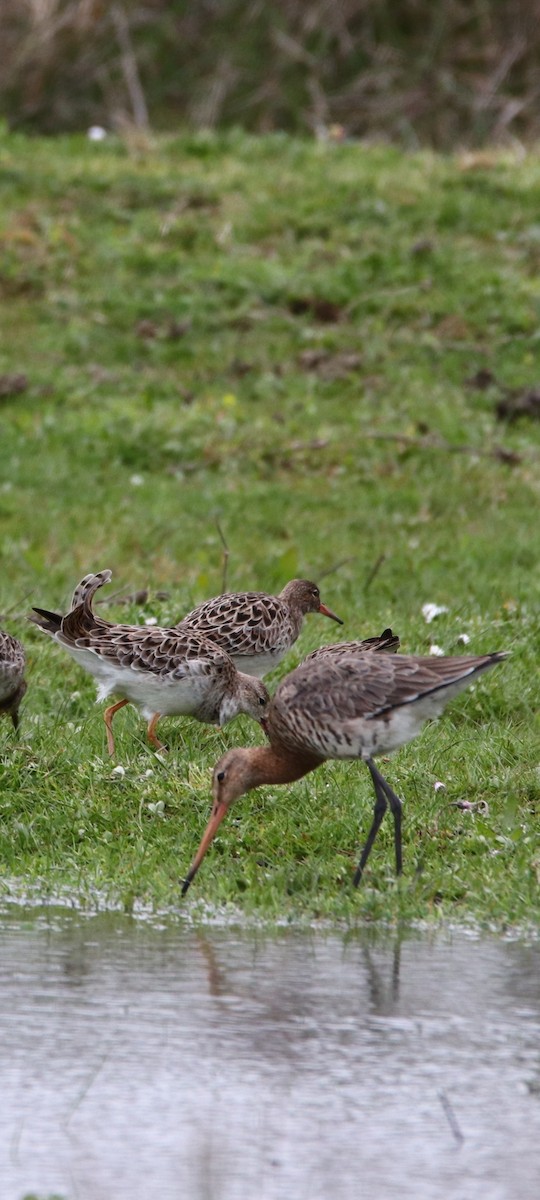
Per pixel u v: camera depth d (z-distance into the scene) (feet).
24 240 82.94
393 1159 21.13
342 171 92.73
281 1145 21.38
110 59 128.77
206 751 38.19
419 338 77.20
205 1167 20.88
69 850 33.55
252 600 42.27
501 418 71.77
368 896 30.76
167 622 45.16
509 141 121.08
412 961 28.17
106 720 38.32
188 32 130.82
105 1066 23.65
